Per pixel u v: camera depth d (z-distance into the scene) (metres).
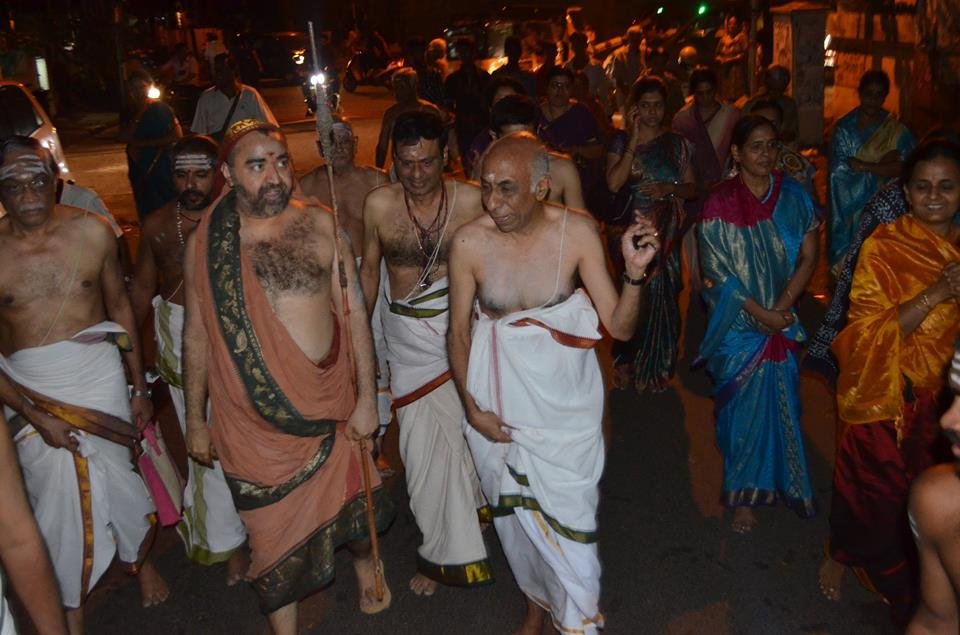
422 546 4.89
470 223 4.12
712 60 21.23
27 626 4.73
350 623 4.75
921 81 12.53
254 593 5.05
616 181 6.82
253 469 4.20
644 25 21.70
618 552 5.18
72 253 4.46
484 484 4.32
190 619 4.88
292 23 44.16
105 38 24.78
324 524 4.31
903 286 4.19
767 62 16.73
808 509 5.22
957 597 2.65
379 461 6.11
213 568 5.30
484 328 4.09
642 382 7.10
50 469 4.48
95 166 17.48
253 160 3.99
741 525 5.31
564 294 4.08
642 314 6.98
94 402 4.51
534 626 4.51
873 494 4.33
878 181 8.00
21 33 23.33
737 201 5.07
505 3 31.25
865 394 4.27
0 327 4.45
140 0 32.91
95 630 4.82
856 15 15.16
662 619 4.64
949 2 11.57
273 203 4.03
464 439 4.75
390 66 30.31
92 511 4.54
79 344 4.46
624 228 6.96
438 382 4.77
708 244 5.10
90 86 26.00
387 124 9.17
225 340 4.08
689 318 8.53
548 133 7.79
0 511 2.40
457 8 39.66
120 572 5.28
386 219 4.85
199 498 4.96
